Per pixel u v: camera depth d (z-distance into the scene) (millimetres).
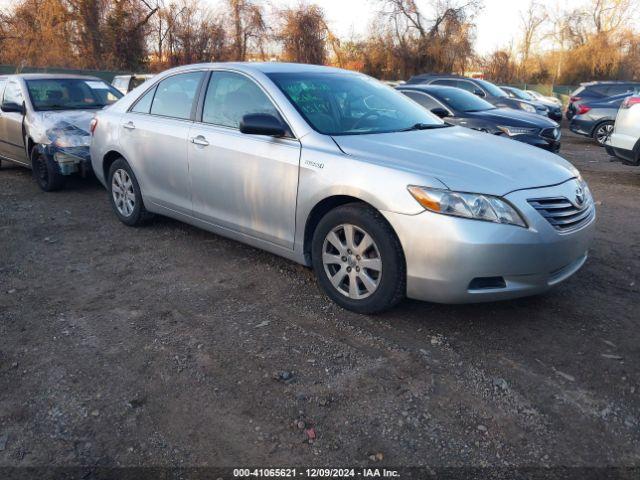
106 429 2641
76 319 3697
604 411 2762
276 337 3451
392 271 3426
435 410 2764
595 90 17031
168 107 5035
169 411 2764
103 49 27266
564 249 3395
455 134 4262
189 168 4668
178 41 28406
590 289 4176
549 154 4090
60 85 7977
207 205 4621
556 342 3400
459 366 3137
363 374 3057
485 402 2826
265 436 2592
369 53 33031
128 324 3627
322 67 4875
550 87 33375
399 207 3305
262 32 29234
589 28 38938
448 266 3221
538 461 2443
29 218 6023
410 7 32125
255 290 4152
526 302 3928
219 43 28703
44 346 3352
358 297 3656
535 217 3277
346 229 3617
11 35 25234
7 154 8188
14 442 2561
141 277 4410
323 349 3309
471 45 33094
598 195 7625
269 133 3879
